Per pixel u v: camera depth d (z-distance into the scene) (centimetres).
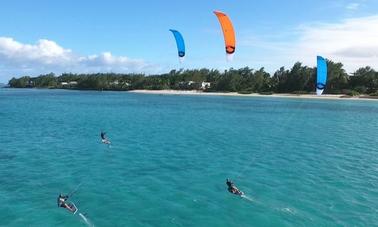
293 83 16962
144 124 6062
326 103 11931
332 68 15662
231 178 2745
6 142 4150
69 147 3884
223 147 4012
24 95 17462
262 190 2470
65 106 10100
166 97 15788
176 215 2036
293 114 8206
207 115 7775
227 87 19300
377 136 5022
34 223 1912
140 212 2072
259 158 3462
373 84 15350
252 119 7062
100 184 2558
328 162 3328
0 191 2378
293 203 2233
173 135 4850
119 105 10681
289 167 3117
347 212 2106
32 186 2492
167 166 3089
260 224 1936
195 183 2611
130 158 3375
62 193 2366
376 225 1944
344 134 5206
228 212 2084
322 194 2405
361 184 2636
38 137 4531
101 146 3962
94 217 2002
